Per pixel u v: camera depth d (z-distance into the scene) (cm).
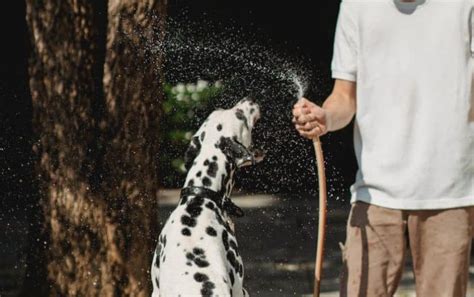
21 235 1105
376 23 441
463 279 444
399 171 440
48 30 725
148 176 711
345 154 1521
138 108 702
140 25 696
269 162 1411
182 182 1364
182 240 486
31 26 733
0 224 1161
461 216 440
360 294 449
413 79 438
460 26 437
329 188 1458
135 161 706
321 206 451
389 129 442
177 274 473
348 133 1527
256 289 870
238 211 514
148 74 702
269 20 1595
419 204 438
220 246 490
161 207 1226
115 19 698
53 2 723
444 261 441
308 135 443
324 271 941
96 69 732
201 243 486
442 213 440
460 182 439
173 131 1350
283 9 1598
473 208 445
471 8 438
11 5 1571
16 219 1194
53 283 725
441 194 438
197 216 496
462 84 438
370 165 445
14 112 1425
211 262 479
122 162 707
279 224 1182
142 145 705
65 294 721
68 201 721
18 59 1541
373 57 443
